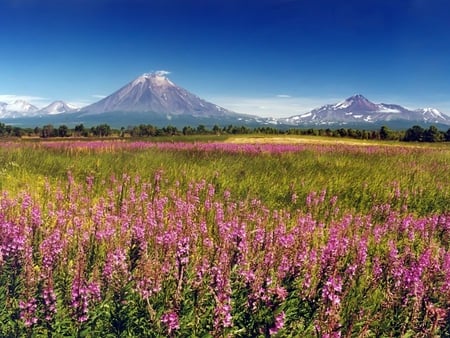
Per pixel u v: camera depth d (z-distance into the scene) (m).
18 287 5.28
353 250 6.66
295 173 16.69
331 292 5.00
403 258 6.61
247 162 19.11
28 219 7.16
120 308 5.11
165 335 4.86
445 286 5.56
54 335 4.89
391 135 106.06
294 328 5.23
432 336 4.86
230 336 4.89
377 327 5.30
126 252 6.04
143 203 9.98
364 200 13.19
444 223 9.12
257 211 10.05
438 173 18.48
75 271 5.52
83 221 7.65
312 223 8.27
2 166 16.16
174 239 6.11
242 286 5.54
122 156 19.81
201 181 13.41
